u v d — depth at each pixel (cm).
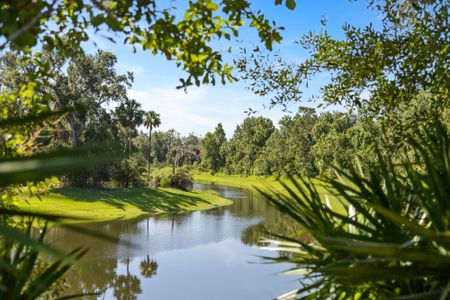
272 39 348
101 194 4122
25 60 343
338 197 264
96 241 2162
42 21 279
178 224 3119
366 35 475
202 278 1680
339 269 162
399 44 456
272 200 222
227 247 2334
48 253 92
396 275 158
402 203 218
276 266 1812
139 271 1764
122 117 5544
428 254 145
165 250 2202
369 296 217
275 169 7481
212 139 12162
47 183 395
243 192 6347
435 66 435
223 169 11631
